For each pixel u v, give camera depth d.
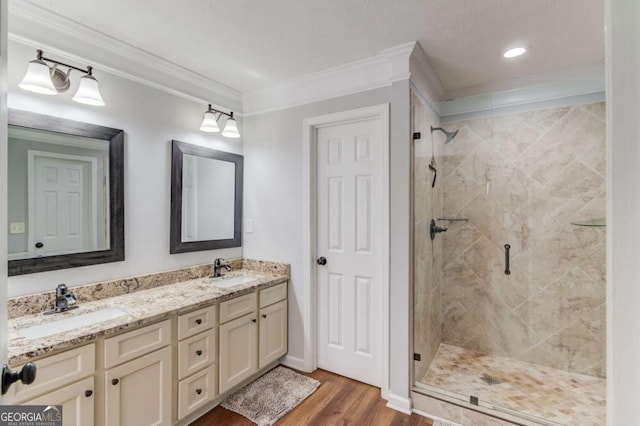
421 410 2.06
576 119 2.42
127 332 1.56
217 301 2.03
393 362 2.13
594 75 2.34
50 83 1.58
